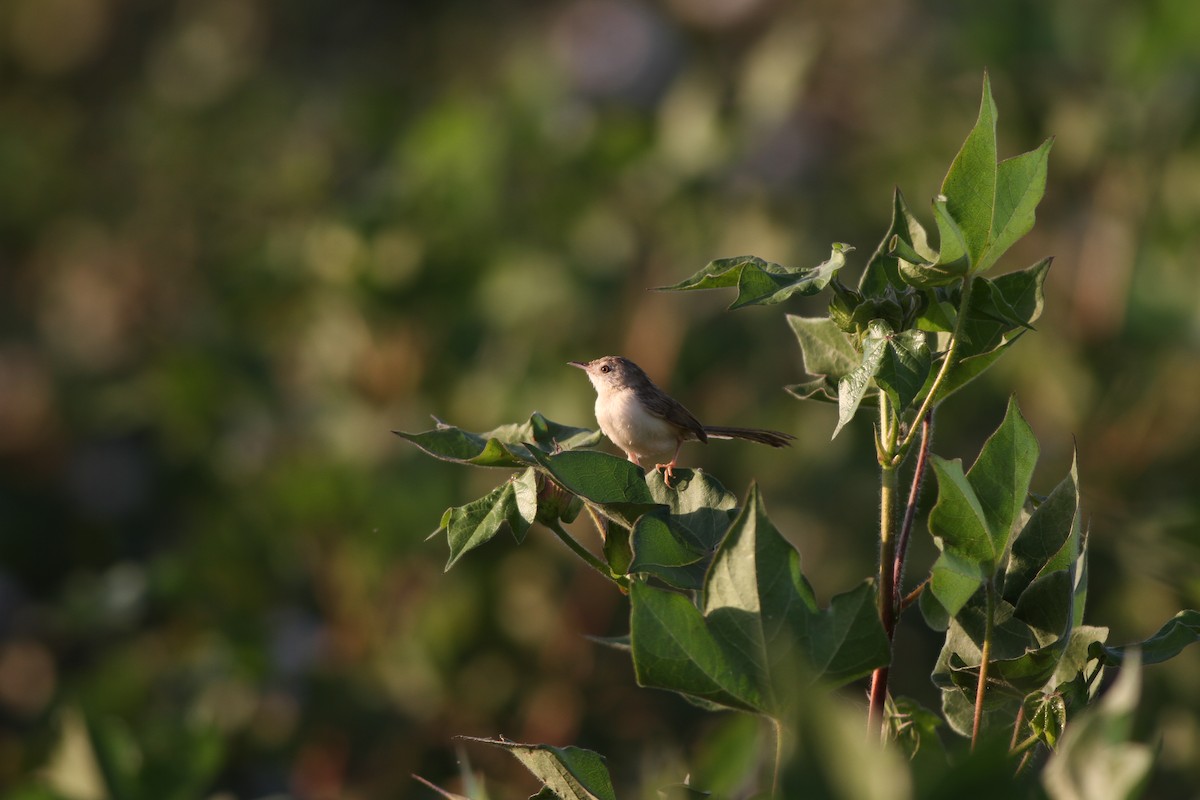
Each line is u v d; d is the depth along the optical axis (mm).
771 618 3555
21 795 6887
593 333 12609
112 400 14359
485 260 12336
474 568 12008
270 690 11688
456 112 12844
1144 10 10773
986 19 11578
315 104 17078
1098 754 2906
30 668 13125
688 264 12844
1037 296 4191
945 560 3811
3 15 20859
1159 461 10414
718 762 3846
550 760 4027
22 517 14672
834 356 4402
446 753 11734
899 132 13305
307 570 12281
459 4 19047
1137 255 10633
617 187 13164
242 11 19156
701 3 15180
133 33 20578
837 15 14906
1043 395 10961
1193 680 8258
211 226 16531
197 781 6973
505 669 11898
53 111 20109
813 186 13164
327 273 12156
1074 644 4020
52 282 17531
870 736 3938
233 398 12844
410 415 12203
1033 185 3785
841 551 12164
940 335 4176
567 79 14305
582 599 11969
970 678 4133
